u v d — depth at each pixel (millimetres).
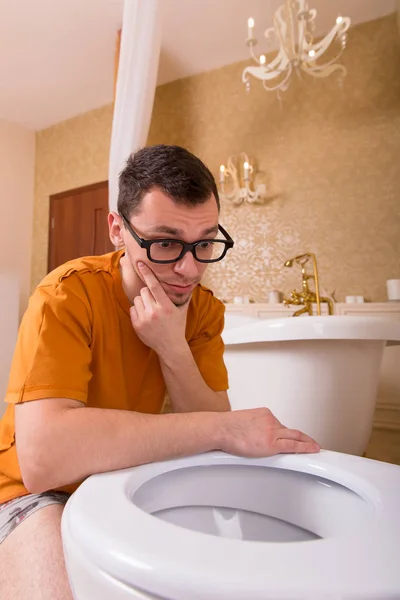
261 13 2469
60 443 542
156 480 561
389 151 2449
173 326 761
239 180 2854
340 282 2496
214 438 588
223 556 287
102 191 3492
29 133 3928
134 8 1815
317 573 269
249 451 585
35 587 544
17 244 3754
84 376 658
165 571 274
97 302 760
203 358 916
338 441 1285
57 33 2674
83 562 319
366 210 2475
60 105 3553
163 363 806
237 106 2908
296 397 1292
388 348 2227
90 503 389
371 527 343
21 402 605
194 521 597
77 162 3674
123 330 800
